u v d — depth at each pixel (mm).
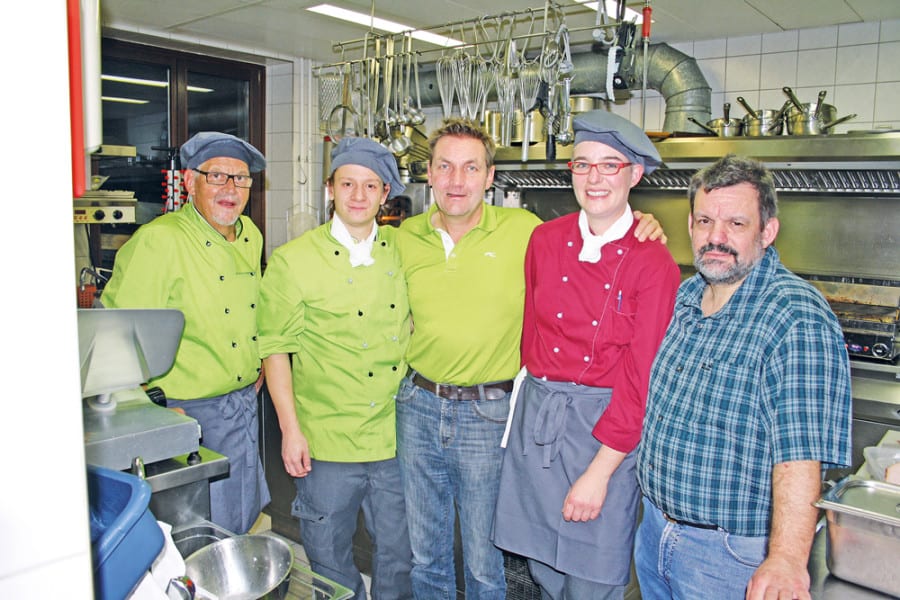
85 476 494
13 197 446
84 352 1212
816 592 1156
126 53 3939
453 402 1746
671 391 1372
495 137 3254
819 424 1172
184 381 1859
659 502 1384
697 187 1378
